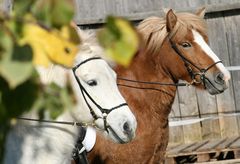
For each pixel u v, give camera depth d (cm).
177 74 1105
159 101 1071
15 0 184
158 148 1071
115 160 998
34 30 187
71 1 185
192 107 1809
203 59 1103
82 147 943
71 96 201
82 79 750
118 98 763
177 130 1805
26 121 678
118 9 1852
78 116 753
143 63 1079
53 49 196
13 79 174
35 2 184
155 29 1098
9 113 180
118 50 185
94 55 758
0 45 176
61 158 716
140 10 1845
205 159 1505
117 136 756
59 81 657
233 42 1819
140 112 1048
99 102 753
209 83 1106
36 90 185
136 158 1026
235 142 1631
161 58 1095
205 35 1131
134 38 185
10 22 183
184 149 1570
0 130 187
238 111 1800
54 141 705
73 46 200
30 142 688
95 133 962
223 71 1107
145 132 1041
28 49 178
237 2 1794
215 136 1803
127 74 1061
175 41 1102
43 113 196
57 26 189
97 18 1798
